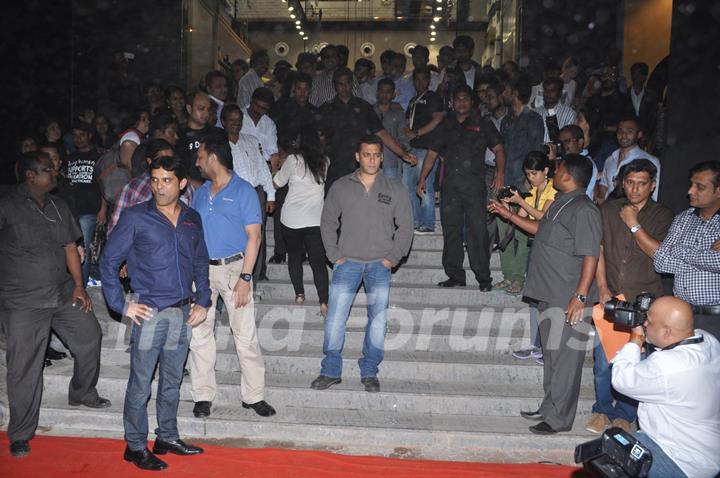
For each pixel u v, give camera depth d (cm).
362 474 469
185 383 573
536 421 544
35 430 497
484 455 512
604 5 1177
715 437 343
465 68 946
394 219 573
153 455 473
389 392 561
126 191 533
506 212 566
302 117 745
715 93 546
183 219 461
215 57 1445
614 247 523
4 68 1000
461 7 1666
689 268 466
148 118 695
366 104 701
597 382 527
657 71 892
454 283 697
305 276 726
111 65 1082
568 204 509
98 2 1169
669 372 340
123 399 572
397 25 1730
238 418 538
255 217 516
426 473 473
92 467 470
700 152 559
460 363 591
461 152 675
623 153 635
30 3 1017
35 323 484
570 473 476
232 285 522
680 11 579
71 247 508
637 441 332
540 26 1185
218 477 460
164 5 1197
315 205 646
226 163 516
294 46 1769
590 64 1182
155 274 452
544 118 728
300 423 531
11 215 474
